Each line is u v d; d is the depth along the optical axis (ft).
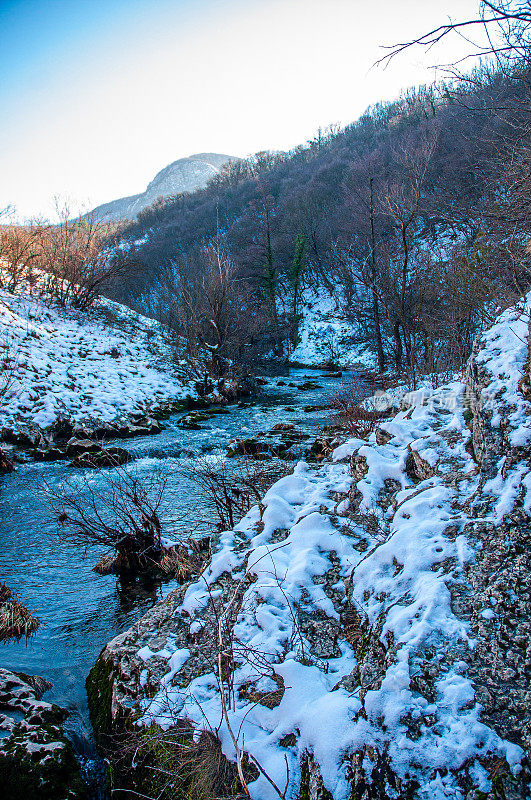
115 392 62.90
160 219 323.57
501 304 24.59
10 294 74.84
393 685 9.32
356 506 16.47
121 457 44.70
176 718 11.43
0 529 29.55
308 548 15.23
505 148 18.65
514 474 11.94
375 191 80.07
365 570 12.72
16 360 57.72
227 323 82.69
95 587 22.50
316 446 37.73
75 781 11.83
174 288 107.14
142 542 24.06
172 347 83.92
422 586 11.02
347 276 113.09
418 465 16.01
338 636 12.21
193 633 14.07
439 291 43.60
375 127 232.53
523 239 20.99
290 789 9.30
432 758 8.19
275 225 166.50
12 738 12.65
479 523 11.72
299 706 10.50
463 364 32.63
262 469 31.89
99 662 15.20
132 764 11.36
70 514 31.12
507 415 13.24
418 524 12.80
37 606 20.97
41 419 51.01
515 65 13.03
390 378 46.44
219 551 17.28
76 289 84.33
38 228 81.20
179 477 38.34
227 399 76.28
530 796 7.29
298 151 320.91
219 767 10.14
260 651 12.05
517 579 10.00
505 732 8.06
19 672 16.01
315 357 127.13
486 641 9.37
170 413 65.16
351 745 9.10
